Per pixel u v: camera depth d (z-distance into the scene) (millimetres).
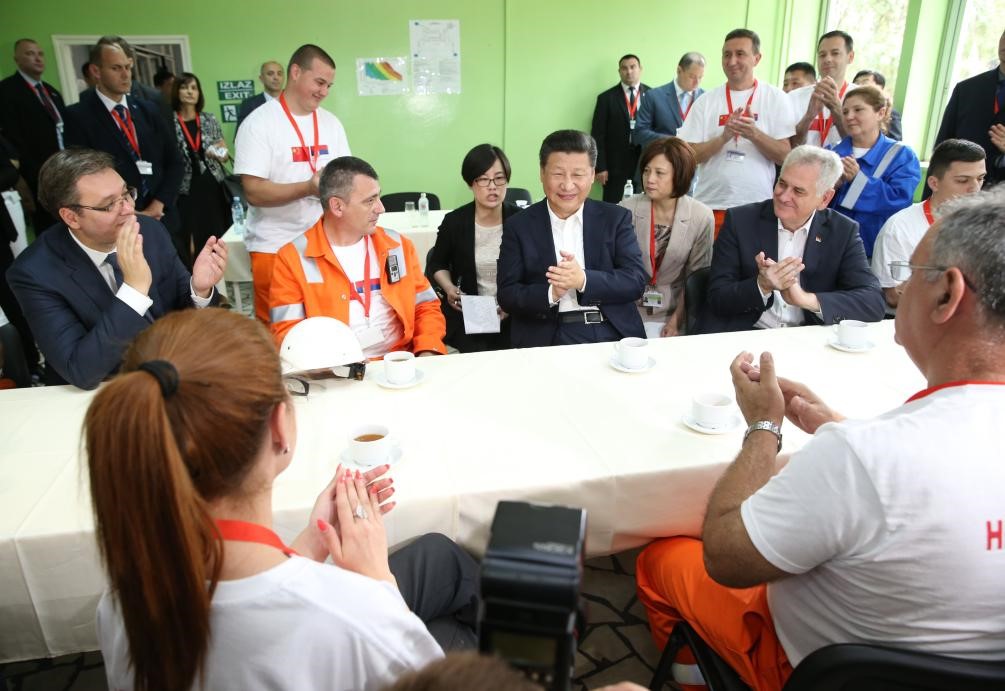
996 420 743
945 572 738
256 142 2896
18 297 1613
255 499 649
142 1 4883
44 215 4227
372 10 5188
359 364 1601
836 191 3312
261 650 602
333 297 1998
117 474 533
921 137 4867
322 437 1335
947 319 784
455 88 5496
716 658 1135
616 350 1715
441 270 2873
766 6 5648
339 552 866
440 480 1174
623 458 1252
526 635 438
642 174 2713
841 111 3475
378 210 1975
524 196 4289
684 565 1193
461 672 368
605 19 5500
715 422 1349
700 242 2738
